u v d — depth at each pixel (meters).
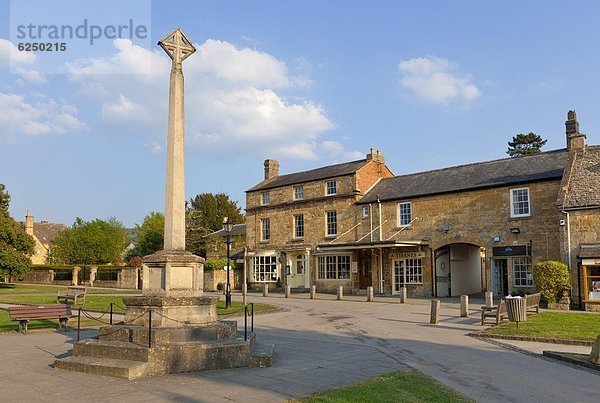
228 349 10.22
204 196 72.62
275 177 44.44
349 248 33.16
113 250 65.25
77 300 27.02
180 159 12.01
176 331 10.48
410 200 31.84
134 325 11.09
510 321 17.75
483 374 10.30
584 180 24.75
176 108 12.05
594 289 22.50
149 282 11.52
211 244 54.84
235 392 8.19
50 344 13.52
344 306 25.45
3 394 8.09
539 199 26.58
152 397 7.88
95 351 10.30
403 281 31.89
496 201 28.14
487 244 28.28
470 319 19.62
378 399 7.61
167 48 12.29
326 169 39.62
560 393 8.87
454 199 29.86
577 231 23.56
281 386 8.62
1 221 42.72
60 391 8.27
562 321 17.67
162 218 68.88
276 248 39.47
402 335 15.73
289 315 21.55
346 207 35.38
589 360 11.15
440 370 10.59
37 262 78.56
